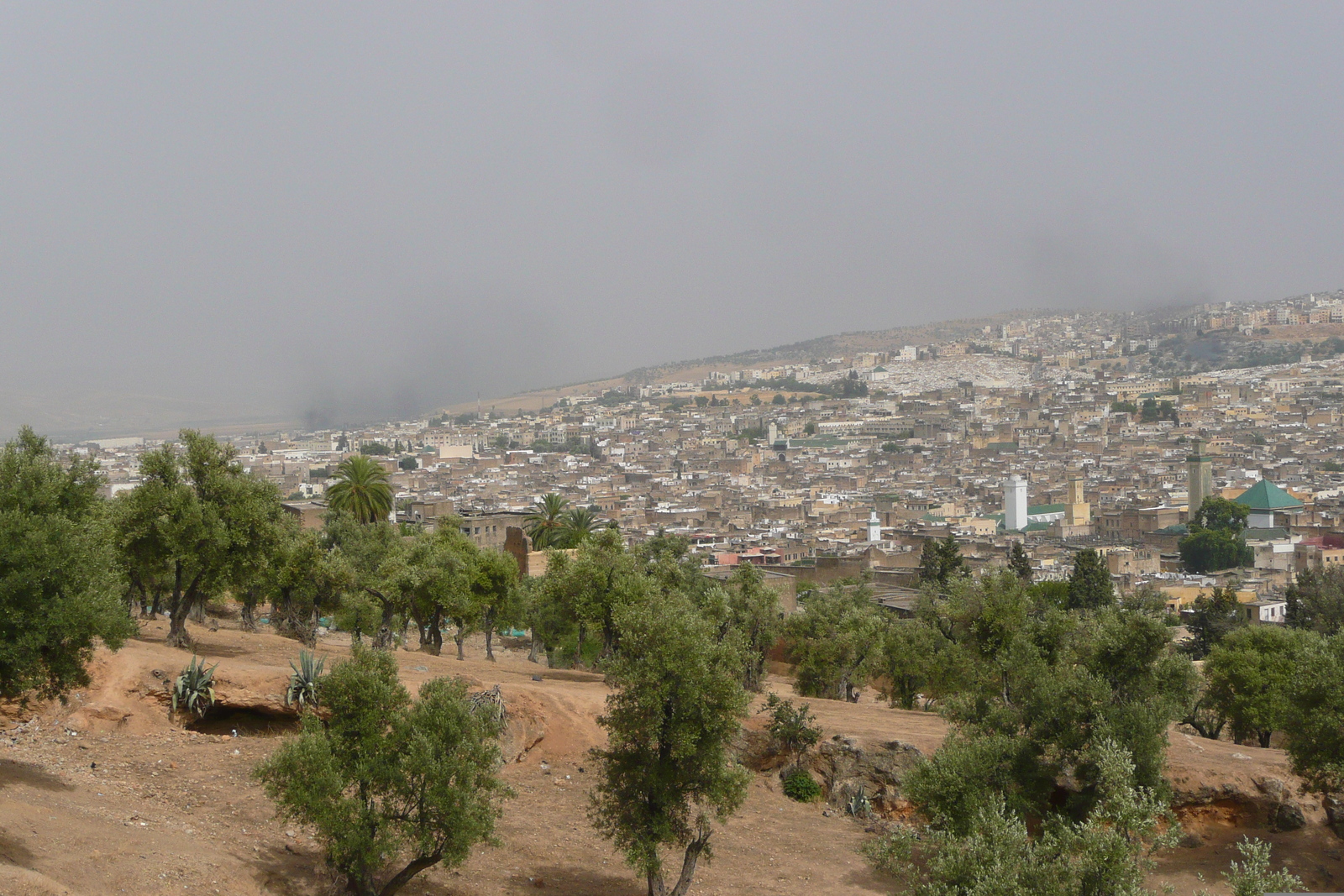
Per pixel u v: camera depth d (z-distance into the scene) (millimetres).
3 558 35250
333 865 35938
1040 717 50281
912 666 76625
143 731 43906
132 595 65500
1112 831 33938
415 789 35906
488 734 38250
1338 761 48969
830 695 77000
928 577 155125
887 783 54906
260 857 37406
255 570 59094
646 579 64250
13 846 32188
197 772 42094
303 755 34656
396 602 71625
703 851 41781
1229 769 55469
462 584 74312
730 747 49125
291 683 46594
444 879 40094
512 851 43750
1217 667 68125
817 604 79000
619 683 40844
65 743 41625
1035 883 32281
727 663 41594
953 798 46469
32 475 41031
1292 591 143500
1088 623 67312
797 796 55094
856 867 47812
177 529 55062
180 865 34500
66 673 36719
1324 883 48625
